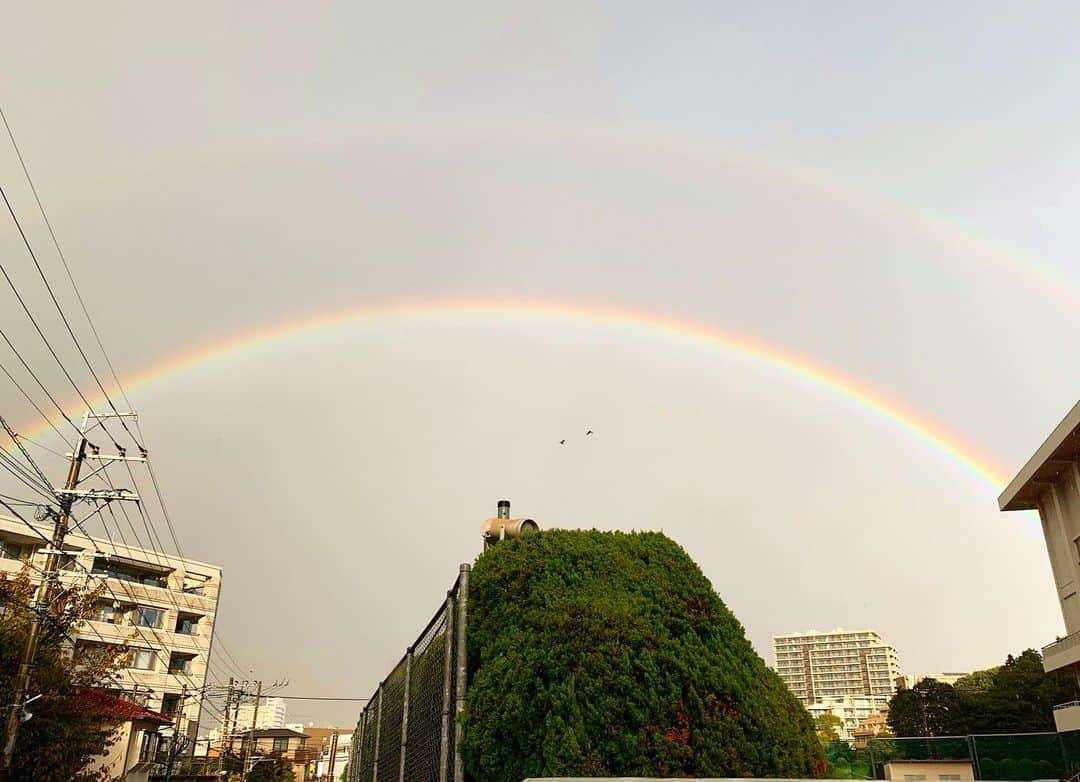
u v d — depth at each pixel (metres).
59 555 21.55
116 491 21.83
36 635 20.80
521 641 7.99
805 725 8.33
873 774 29.97
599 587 8.95
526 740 7.25
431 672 9.59
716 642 8.42
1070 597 31.53
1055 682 56.66
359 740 22.70
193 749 54.97
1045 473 32.16
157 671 55.03
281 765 71.56
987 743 27.78
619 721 7.19
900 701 64.31
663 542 10.05
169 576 59.53
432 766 9.04
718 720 7.48
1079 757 25.64
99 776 28.14
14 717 19.98
